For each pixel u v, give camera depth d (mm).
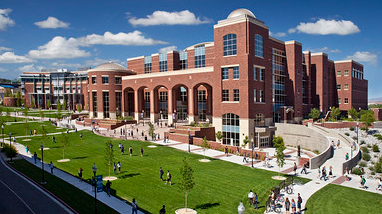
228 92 57062
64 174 34969
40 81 144500
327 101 84438
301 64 72000
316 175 35188
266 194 28016
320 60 81062
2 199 26922
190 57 79188
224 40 57000
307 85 78312
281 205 25766
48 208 24719
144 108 91000
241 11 57969
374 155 44250
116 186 30109
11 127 80125
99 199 26500
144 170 36219
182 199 26594
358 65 100625
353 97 95438
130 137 61688
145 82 78375
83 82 136375
